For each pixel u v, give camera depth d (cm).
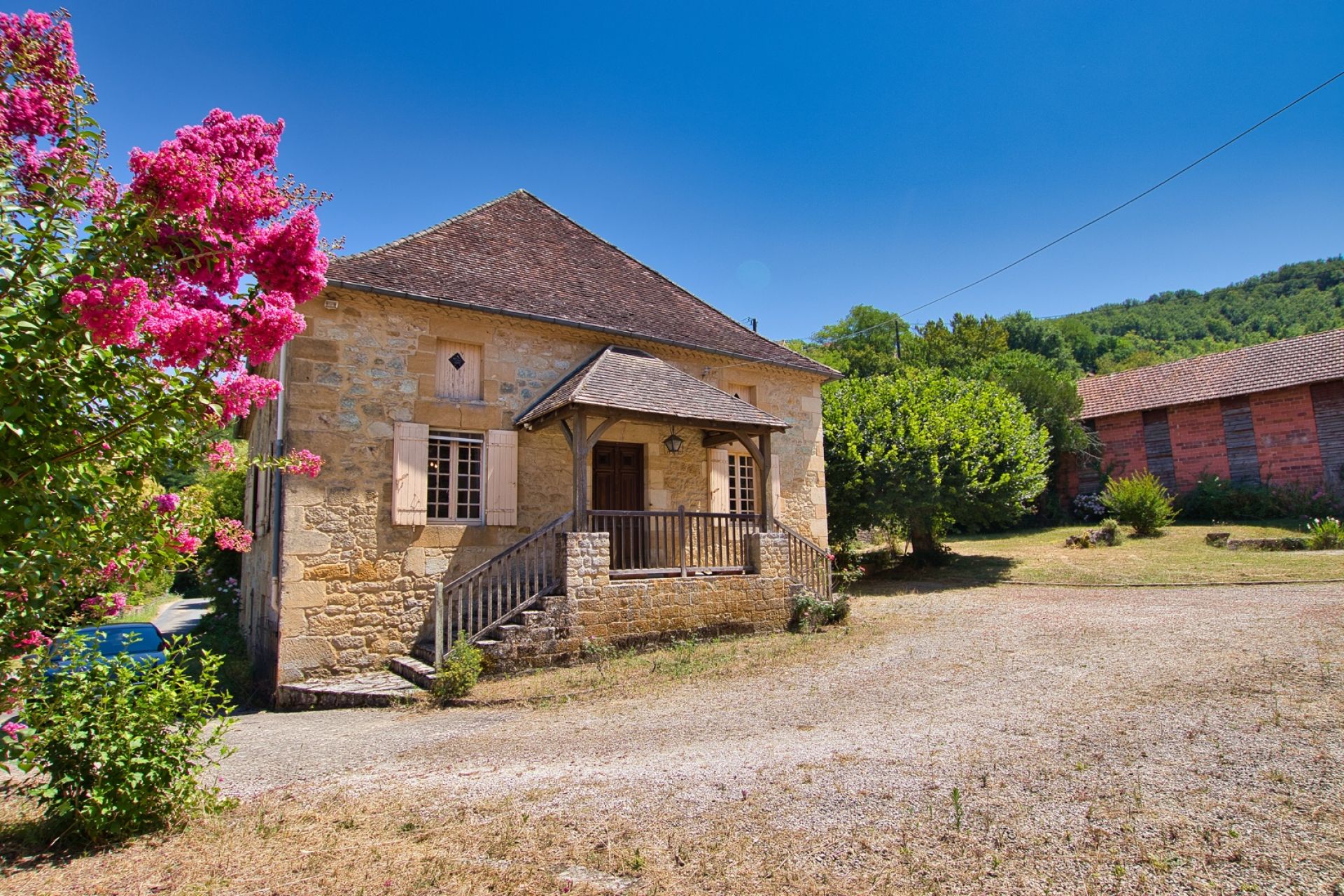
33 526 288
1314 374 2206
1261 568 1484
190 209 292
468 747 590
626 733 611
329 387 928
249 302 323
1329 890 311
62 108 327
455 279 1080
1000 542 2344
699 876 348
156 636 940
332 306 942
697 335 1321
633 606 968
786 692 729
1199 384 2514
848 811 415
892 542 2092
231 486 1861
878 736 560
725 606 1060
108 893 332
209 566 1972
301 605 876
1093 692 648
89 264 293
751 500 1371
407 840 399
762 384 1396
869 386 1905
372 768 542
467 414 1030
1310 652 733
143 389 319
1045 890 323
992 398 1848
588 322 1149
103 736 389
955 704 645
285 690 843
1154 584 1455
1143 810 396
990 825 387
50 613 367
